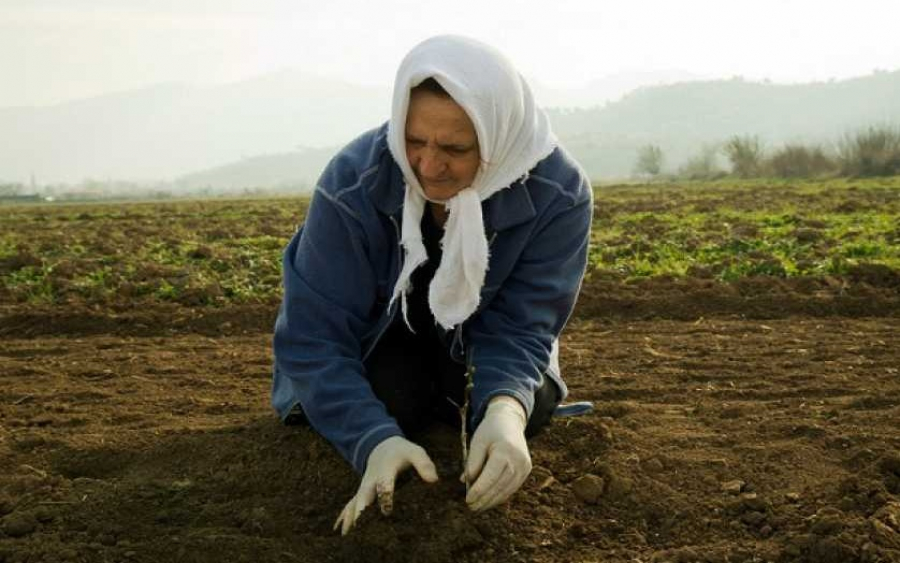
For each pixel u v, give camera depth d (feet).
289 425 11.49
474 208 8.90
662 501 9.80
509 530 9.39
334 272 9.59
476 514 9.49
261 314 19.65
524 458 8.62
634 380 14.20
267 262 27.04
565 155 9.72
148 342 18.01
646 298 19.92
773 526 9.36
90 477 10.94
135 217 60.80
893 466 10.02
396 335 10.75
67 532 9.56
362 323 9.87
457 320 9.32
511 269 9.83
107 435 11.80
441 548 9.10
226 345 17.62
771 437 11.27
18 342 18.10
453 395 10.91
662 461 10.52
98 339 18.37
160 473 10.80
